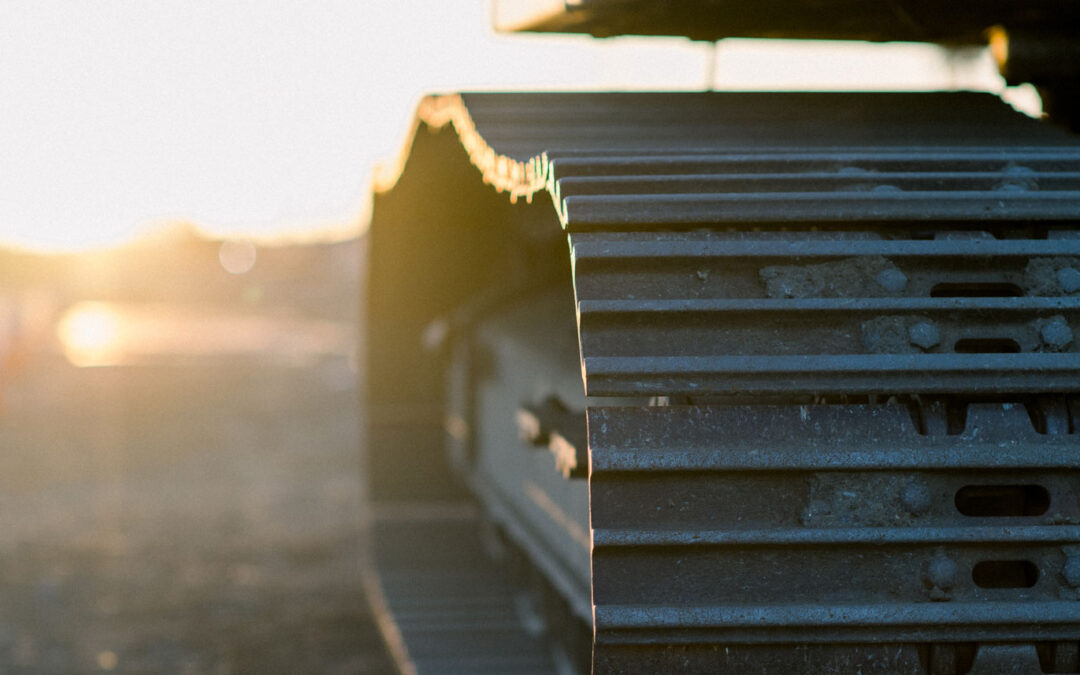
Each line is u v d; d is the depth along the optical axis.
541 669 4.61
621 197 2.17
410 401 7.37
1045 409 2.06
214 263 71.75
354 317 44.62
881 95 3.21
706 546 1.95
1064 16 3.00
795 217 2.16
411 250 5.99
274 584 7.89
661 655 1.96
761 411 2.02
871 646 1.99
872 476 1.99
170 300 62.41
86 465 13.20
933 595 1.97
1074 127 3.23
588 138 2.71
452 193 4.67
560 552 4.28
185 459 13.71
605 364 1.98
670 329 2.04
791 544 1.95
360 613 7.14
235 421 17.00
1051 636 1.98
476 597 5.83
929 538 1.96
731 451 1.97
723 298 2.07
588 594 3.69
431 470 7.36
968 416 2.04
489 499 6.02
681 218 2.14
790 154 2.40
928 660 2.01
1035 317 2.08
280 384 21.36
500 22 4.16
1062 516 2.01
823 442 2.00
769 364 1.99
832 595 1.97
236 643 6.57
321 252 58.84
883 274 2.10
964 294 2.24
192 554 8.75
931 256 2.12
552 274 4.29
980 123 2.93
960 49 3.97
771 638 1.95
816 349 2.04
